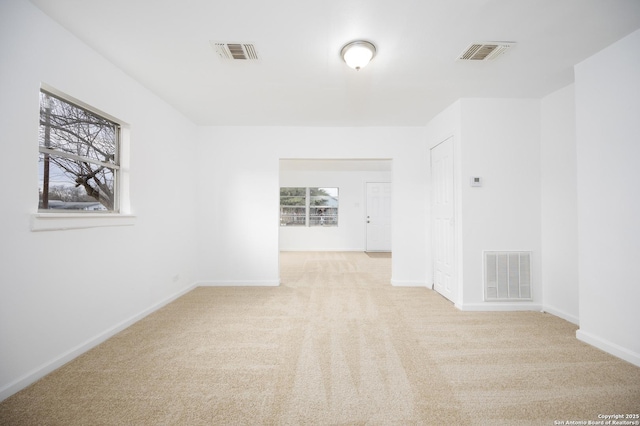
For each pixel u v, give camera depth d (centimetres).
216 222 414
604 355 209
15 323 165
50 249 187
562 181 290
